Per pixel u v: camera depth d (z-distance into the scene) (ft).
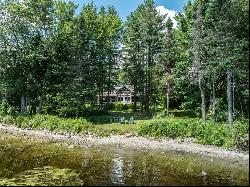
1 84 192.85
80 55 181.16
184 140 114.62
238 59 119.14
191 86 174.70
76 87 169.78
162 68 195.62
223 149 101.55
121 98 297.53
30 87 185.78
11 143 119.85
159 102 223.30
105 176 72.08
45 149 107.34
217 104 149.07
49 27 186.80
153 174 73.72
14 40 186.80
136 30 218.18
